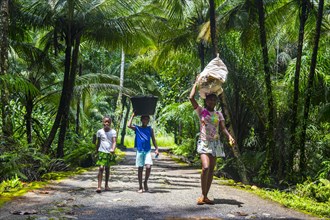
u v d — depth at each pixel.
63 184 8.02
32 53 12.66
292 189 8.48
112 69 28.31
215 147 5.98
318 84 10.92
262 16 9.12
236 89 11.71
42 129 14.73
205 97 6.15
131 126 7.09
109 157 7.04
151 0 14.48
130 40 13.05
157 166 14.07
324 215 5.50
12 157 7.83
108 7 11.90
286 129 9.77
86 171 11.55
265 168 9.41
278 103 10.03
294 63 10.71
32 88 9.20
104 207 5.52
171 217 4.97
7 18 8.86
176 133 28.89
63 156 12.69
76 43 12.43
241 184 8.79
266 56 9.12
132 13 12.95
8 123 8.80
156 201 6.11
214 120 5.99
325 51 10.74
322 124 11.20
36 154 9.42
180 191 7.27
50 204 5.63
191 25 14.29
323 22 11.41
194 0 13.76
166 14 14.21
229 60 11.43
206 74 6.02
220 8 13.57
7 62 8.90
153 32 13.38
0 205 5.43
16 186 7.18
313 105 10.73
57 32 12.45
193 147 18.84
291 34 12.65
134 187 7.72
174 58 16.33
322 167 10.03
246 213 5.29
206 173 5.87
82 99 17.06
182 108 16.66
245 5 10.41
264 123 9.93
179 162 16.83
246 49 10.64
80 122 19.75
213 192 7.23
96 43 13.41
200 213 5.25
